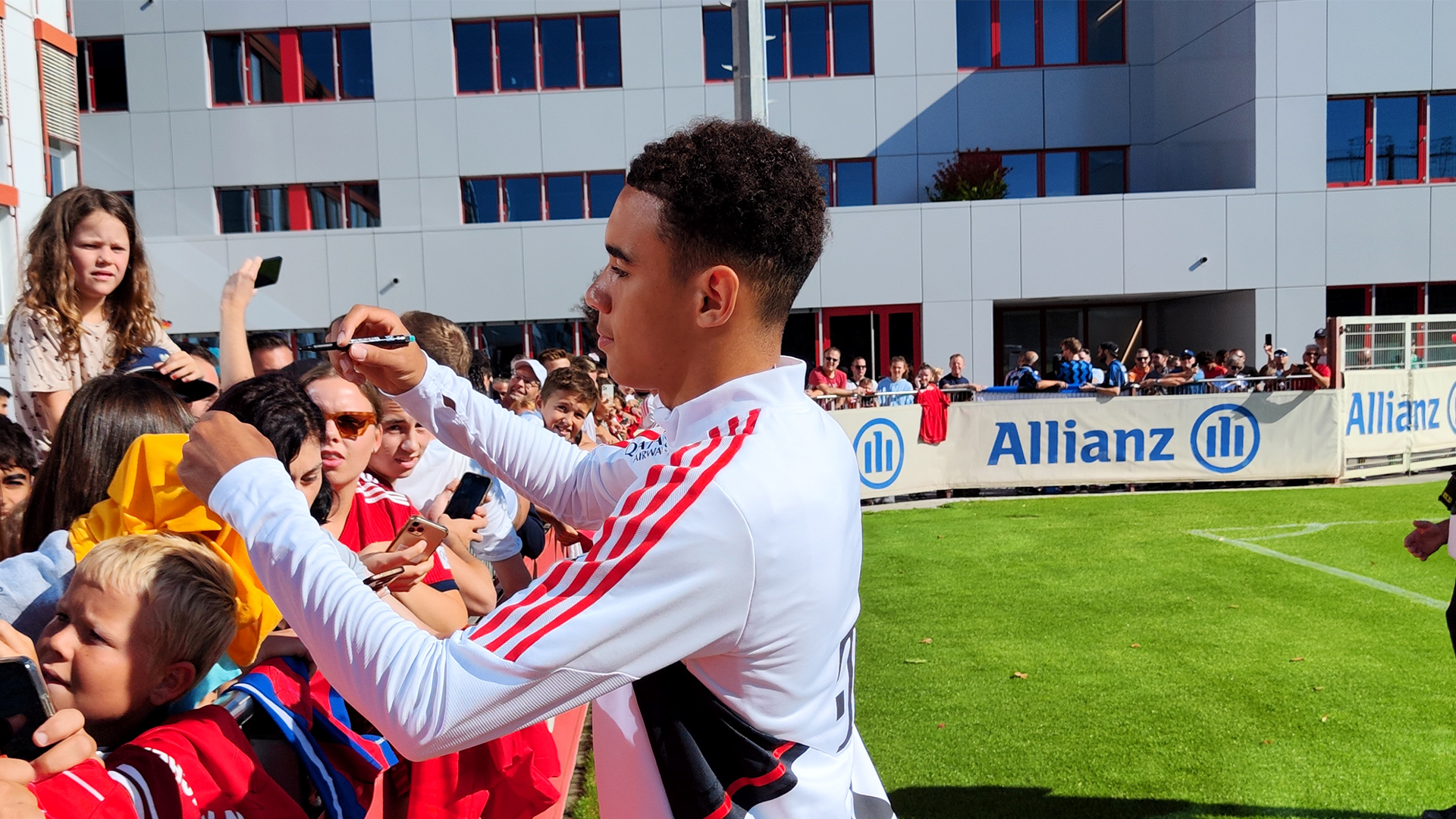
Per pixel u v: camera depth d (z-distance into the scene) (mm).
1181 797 3250
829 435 1148
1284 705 4078
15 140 10508
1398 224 16578
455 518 1672
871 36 18125
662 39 17625
